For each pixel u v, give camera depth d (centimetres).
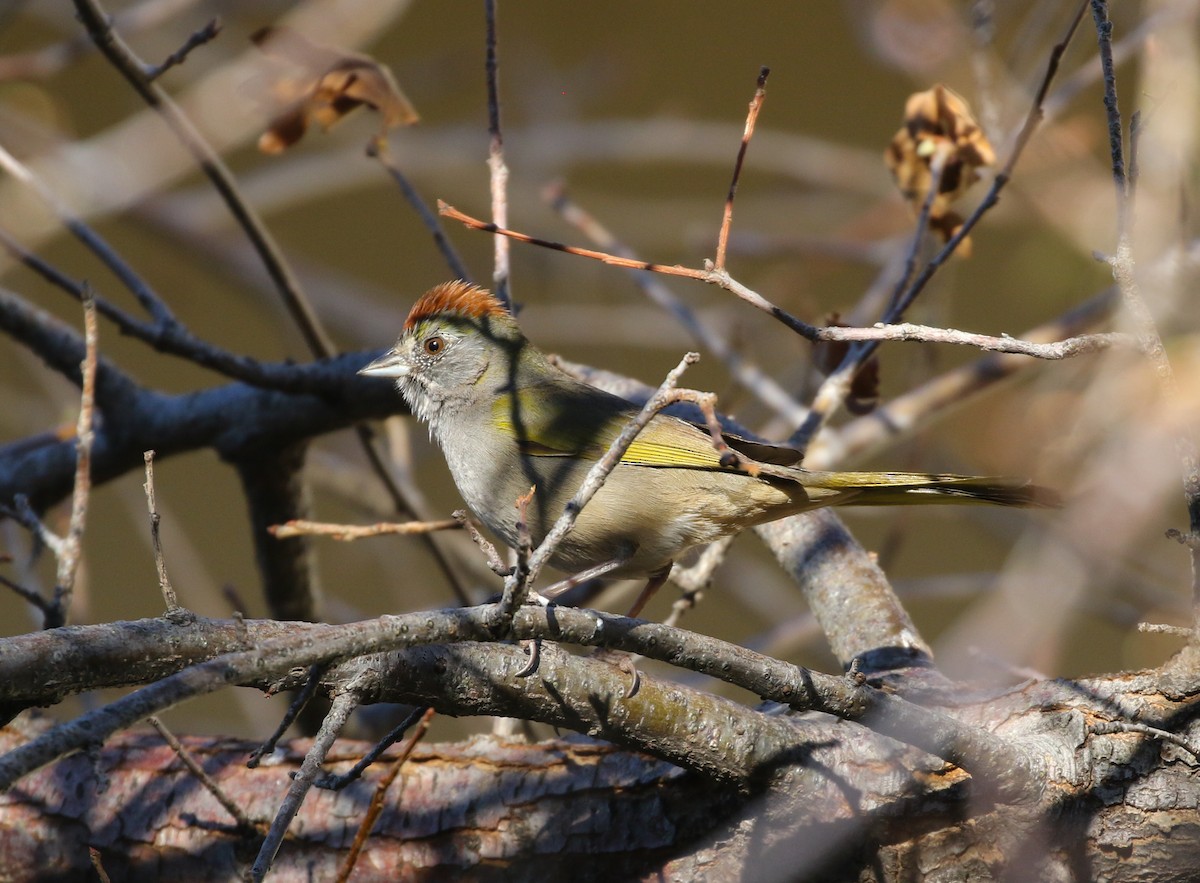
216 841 671
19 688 485
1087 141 1235
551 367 934
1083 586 856
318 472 1241
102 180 1121
